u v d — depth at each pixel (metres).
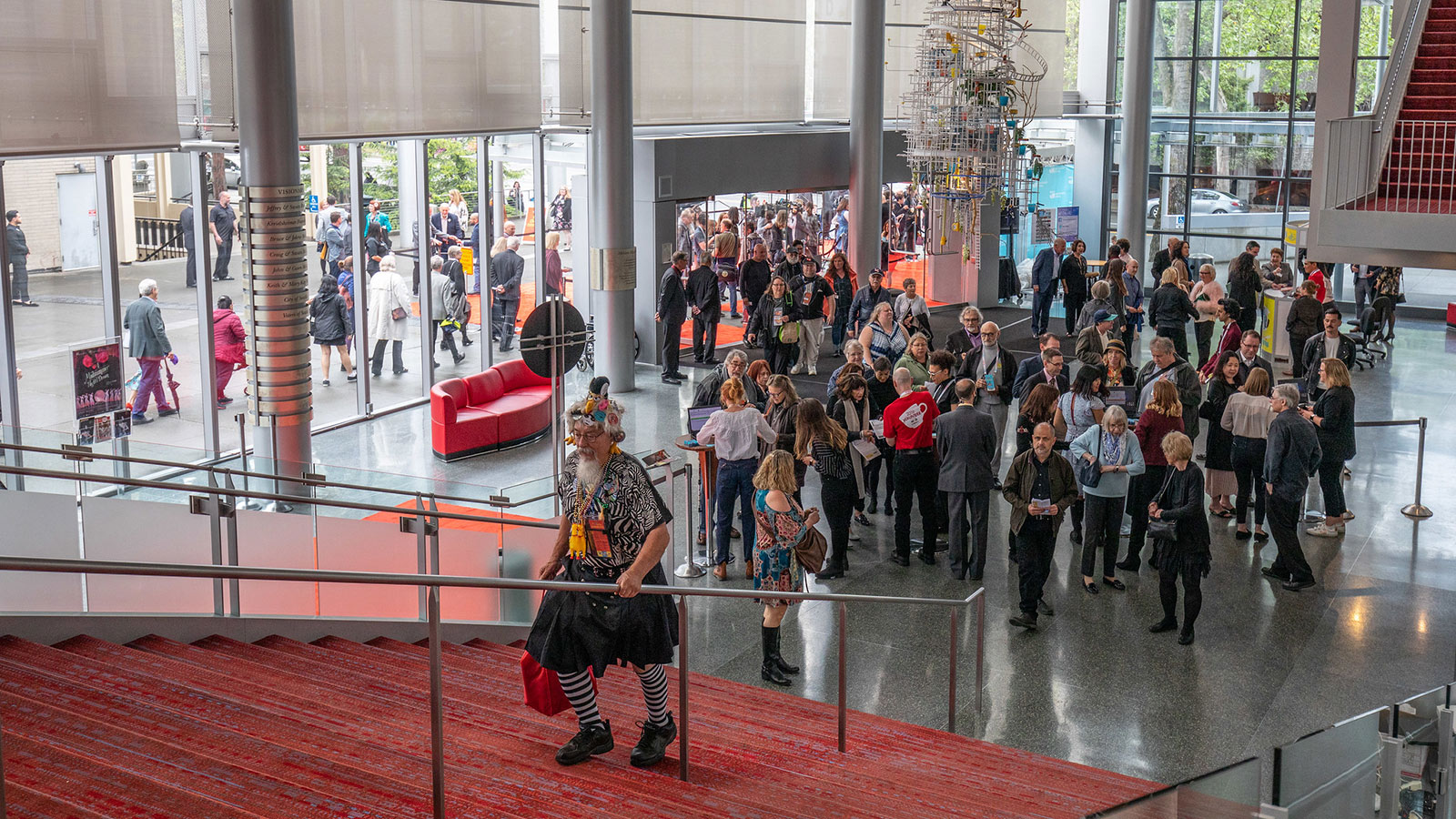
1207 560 9.34
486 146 16.31
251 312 11.69
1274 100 24.02
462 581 4.09
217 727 4.81
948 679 8.64
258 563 7.66
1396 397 17.31
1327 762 4.62
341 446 14.63
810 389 17.45
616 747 5.51
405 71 14.59
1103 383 11.34
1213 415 11.98
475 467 13.98
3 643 6.23
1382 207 12.52
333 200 14.93
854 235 20.22
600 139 16.17
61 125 11.21
